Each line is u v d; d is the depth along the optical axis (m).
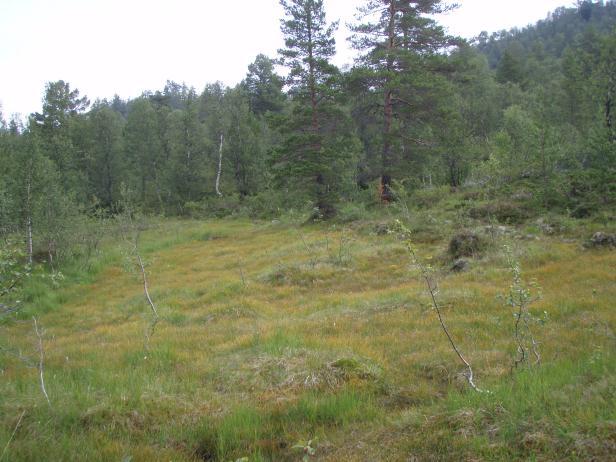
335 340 8.36
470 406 5.12
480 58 56.97
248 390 6.68
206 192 48.56
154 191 51.50
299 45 28.02
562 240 14.48
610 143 16.72
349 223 25.59
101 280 20.20
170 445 5.33
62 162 39.28
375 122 29.97
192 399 6.46
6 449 4.75
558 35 89.75
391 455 4.56
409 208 23.86
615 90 20.36
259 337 9.00
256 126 47.31
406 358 7.46
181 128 46.66
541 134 18.61
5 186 22.17
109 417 5.85
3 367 9.05
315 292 14.00
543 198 17.62
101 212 28.41
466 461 4.21
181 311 13.34
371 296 12.03
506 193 20.00
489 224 17.72
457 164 29.03
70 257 22.17
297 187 28.89
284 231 27.39
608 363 5.99
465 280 12.19
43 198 21.98
